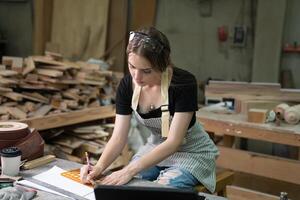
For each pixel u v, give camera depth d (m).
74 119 3.29
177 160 1.89
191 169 1.84
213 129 2.84
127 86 1.81
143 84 1.67
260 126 2.65
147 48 1.54
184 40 4.50
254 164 2.72
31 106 3.16
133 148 3.47
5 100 3.15
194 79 1.77
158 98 1.78
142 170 1.64
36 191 1.41
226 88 3.14
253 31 4.12
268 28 3.90
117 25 4.54
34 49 4.93
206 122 2.86
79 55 4.71
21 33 5.30
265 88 3.05
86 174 1.59
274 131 2.60
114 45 4.57
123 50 4.54
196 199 1.11
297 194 3.21
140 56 1.55
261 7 3.90
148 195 1.12
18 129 1.69
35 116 3.06
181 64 4.55
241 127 2.72
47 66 3.47
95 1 4.60
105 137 3.46
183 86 1.72
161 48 1.58
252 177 3.51
